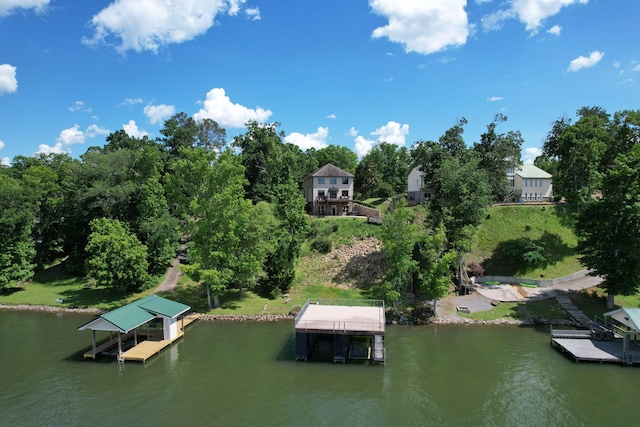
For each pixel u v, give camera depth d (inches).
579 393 1145.4
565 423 999.6
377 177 4035.4
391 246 1761.8
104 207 2266.2
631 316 1346.0
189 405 1079.6
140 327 1658.5
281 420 1012.5
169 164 2952.8
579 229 1788.9
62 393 1141.1
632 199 1601.9
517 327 1697.8
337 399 1114.7
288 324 1758.1
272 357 1398.9
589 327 1626.5
